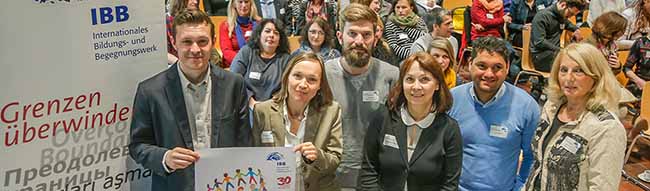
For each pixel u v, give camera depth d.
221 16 5.14
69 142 1.75
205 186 1.87
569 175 1.94
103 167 1.88
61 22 1.65
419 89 2.03
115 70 1.82
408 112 2.12
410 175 2.09
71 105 1.72
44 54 1.62
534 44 5.24
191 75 1.86
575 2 5.24
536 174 2.11
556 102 2.05
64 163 1.75
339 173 2.45
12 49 1.55
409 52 4.05
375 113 2.24
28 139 1.65
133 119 1.88
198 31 1.80
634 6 5.62
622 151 1.86
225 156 1.87
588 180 1.90
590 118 1.89
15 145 1.62
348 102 2.43
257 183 1.92
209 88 1.91
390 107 2.15
